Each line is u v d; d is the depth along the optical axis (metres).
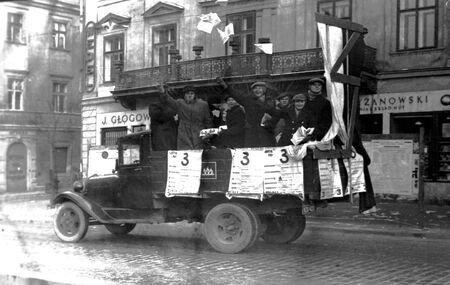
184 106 7.18
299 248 7.23
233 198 6.84
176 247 7.11
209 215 6.90
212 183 6.81
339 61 6.25
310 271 5.57
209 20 8.97
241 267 5.78
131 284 4.79
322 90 6.64
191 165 6.97
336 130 6.38
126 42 8.56
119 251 6.82
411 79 12.37
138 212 7.54
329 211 10.55
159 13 8.98
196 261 6.08
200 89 7.82
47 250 6.59
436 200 12.19
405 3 11.92
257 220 6.74
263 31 9.32
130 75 8.51
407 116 12.56
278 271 5.54
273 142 6.92
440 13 11.61
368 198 7.41
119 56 8.55
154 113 7.30
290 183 6.30
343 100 6.63
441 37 11.80
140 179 7.43
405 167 11.20
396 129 12.74
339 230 8.98
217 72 7.86
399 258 6.46
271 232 7.63
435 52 11.92
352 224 9.40
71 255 6.39
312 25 8.88
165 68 8.45
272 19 9.30
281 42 8.79
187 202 7.27
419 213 9.23
